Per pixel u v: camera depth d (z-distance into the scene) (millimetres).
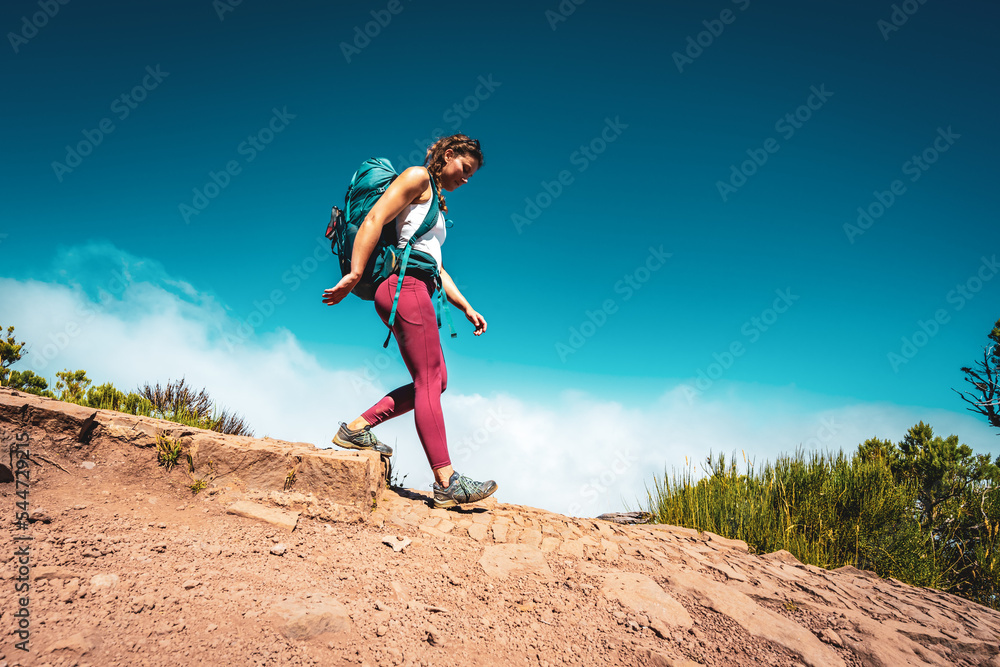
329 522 2811
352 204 3129
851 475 5836
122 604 1755
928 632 3109
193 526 2496
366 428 3428
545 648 2131
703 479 5988
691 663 2213
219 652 1636
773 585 3357
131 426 2799
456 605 2307
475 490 3268
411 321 3086
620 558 3158
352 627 1929
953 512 6043
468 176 3322
